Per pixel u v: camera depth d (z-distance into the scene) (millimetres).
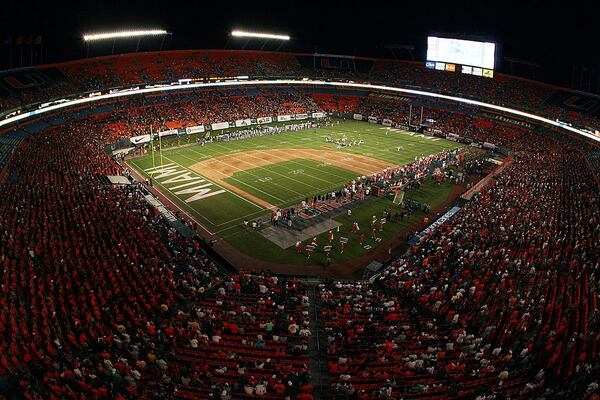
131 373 18609
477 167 59906
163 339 21234
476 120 82688
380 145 73375
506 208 40281
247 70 95688
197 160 62719
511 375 19109
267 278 30828
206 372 19297
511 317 23062
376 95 98312
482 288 27031
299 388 18703
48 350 19094
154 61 88250
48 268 26312
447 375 19281
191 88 87062
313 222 43844
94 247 30609
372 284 31172
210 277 30891
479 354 20766
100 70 80250
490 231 35438
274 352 21422
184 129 76688
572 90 79312
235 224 42969
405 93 95375
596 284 25203
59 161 50469
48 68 75062
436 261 31719
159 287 27125
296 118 91438
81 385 17172
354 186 50781
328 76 100500
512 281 26984
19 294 22953
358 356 21062
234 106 87938
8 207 34188
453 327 23891
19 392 16000
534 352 20406
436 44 79000
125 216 37156
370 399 17859
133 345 20469
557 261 28781
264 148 69812
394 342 21953
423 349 21797
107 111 74938
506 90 84688
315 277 33562
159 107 80812
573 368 18469
